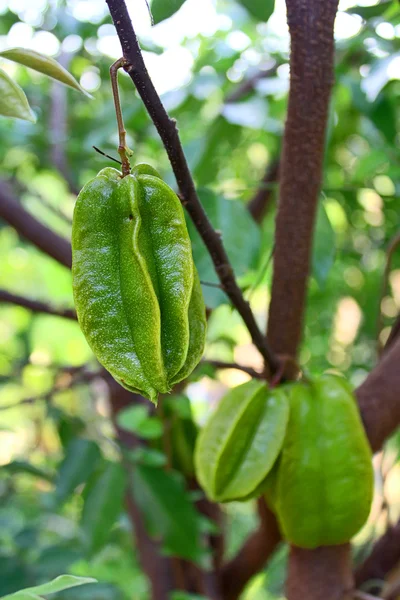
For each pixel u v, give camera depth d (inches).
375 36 27.2
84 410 45.3
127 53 17.0
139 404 32.1
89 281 17.0
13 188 37.1
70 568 33.6
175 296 16.9
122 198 17.0
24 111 18.8
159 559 31.1
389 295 36.5
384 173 31.0
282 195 22.2
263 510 25.8
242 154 41.3
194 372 27.4
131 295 16.8
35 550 33.2
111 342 16.9
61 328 50.5
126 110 29.1
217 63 32.3
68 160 37.7
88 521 27.5
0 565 31.7
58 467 28.1
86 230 17.1
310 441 21.8
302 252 22.5
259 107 30.5
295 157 21.6
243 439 22.1
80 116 39.3
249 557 28.3
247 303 20.8
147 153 38.5
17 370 37.0
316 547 22.4
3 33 34.6
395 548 27.7
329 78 21.0
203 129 36.1
